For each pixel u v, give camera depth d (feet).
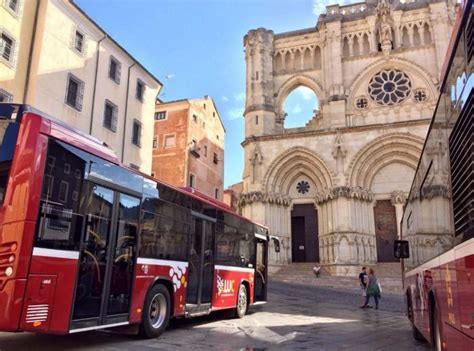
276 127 135.44
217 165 165.68
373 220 117.60
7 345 27.89
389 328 43.91
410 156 116.06
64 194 23.94
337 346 32.35
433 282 22.94
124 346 28.99
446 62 18.74
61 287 23.21
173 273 34.88
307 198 126.52
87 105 81.25
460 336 16.05
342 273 110.83
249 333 37.40
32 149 22.34
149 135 104.63
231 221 47.44
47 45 71.56
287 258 122.83
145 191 31.81
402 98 123.95
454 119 16.90
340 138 120.47
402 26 128.36
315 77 135.13
